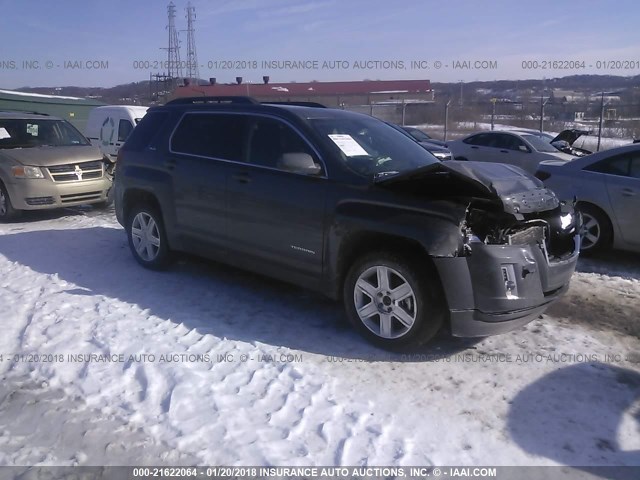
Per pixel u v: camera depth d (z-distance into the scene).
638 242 7.20
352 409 3.77
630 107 23.14
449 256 4.17
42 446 3.43
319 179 4.93
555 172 7.86
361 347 4.67
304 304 5.61
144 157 6.50
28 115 11.09
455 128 28.42
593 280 6.65
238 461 3.28
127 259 7.14
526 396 3.97
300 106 5.86
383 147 5.40
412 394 3.98
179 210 6.10
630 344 4.85
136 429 3.57
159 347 4.57
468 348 4.70
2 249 7.71
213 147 5.84
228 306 5.53
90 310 5.37
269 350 4.57
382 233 4.46
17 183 9.55
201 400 3.85
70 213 10.65
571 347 4.75
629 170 7.28
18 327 5.05
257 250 5.41
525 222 4.47
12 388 4.06
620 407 3.86
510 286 4.25
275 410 3.75
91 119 16.38
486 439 3.50
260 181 5.29
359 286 4.67
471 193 4.41
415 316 4.37
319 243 4.90
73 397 3.94
